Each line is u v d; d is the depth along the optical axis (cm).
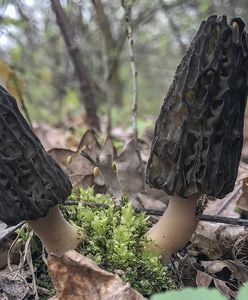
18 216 15
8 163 15
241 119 16
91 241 16
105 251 16
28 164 15
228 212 22
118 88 67
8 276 17
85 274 15
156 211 18
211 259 19
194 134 15
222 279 18
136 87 24
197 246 19
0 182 15
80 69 38
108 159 24
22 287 16
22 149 15
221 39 15
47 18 54
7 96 15
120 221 17
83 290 15
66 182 16
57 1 36
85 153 23
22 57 54
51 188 15
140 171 24
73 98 52
